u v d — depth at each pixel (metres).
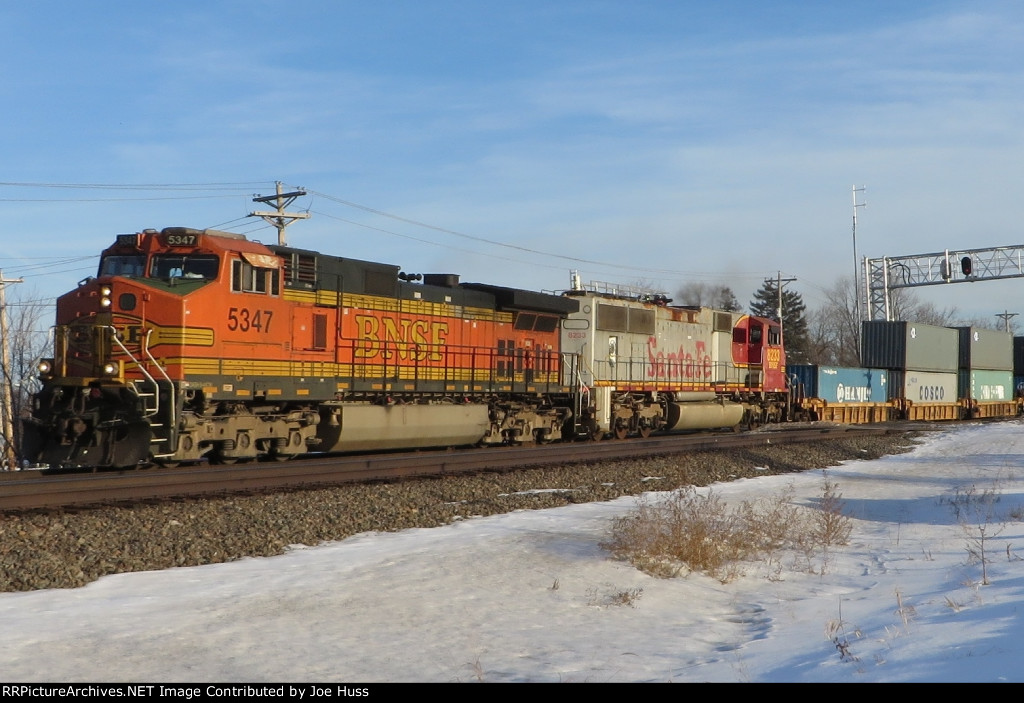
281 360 19.69
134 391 16.75
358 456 22.17
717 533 13.09
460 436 25.08
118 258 18.45
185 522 12.94
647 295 33.88
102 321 17.45
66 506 13.32
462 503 16.22
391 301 23.00
